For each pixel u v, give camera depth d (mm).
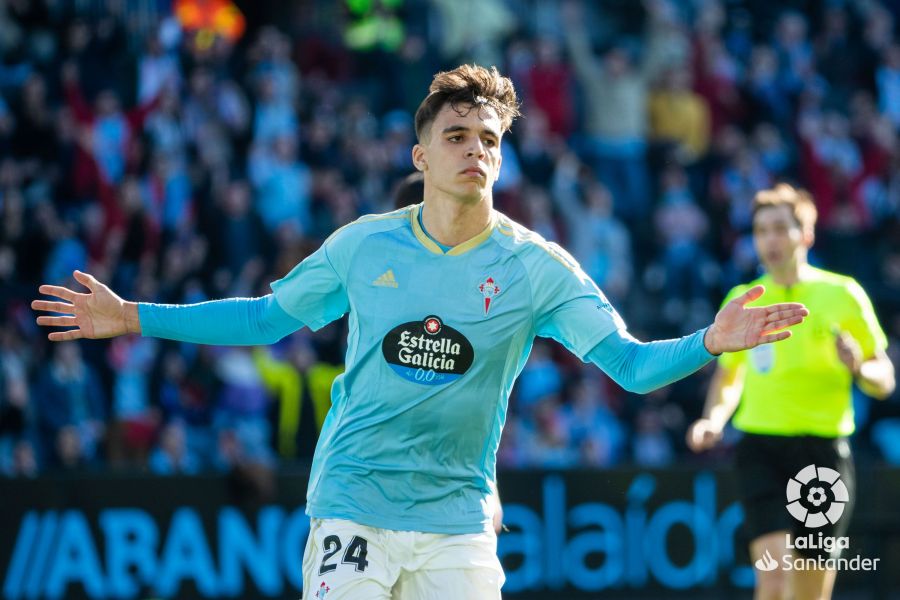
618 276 46719
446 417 13352
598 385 42750
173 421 35125
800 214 22422
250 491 29938
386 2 50906
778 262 22344
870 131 54125
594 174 50000
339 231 13984
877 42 58719
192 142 43250
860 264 51031
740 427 22688
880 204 53188
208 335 14109
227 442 34531
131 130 41844
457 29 51094
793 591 22250
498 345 13422
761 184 51344
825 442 22109
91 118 41625
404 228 13727
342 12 51469
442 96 13531
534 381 40125
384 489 13391
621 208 50156
